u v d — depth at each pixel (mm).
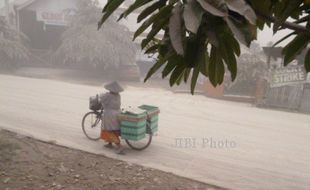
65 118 10375
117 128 7316
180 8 969
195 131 10430
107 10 1262
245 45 876
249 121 12930
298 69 16281
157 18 1177
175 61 1162
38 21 28312
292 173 7273
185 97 18125
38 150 6547
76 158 6418
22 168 5512
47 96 14414
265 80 17141
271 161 8016
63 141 7762
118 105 7457
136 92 18562
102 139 7824
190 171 6691
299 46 1395
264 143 9734
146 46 1299
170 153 7855
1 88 15508
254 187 6238
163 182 5793
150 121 7910
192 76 1346
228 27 962
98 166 6113
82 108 12297
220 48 1197
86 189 5105
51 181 5227
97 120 8742
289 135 11102
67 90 16734
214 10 883
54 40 28875
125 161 6688
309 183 6750
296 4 1227
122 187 5328
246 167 7387
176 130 10320
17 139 7168
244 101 18375
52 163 5949
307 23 1331
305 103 16438
